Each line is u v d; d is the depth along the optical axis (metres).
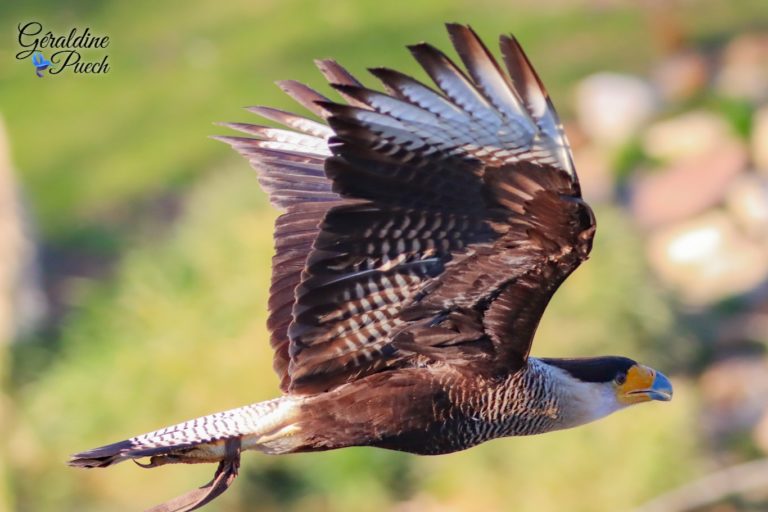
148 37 24.20
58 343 16.20
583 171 20.27
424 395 7.49
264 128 8.20
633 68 22.03
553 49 22.75
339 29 23.47
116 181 21.23
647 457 13.28
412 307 7.18
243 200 15.34
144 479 13.85
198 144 21.44
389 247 6.95
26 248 17.09
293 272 7.93
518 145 6.42
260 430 7.46
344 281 7.08
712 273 17.77
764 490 13.71
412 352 7.45
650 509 13.16
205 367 14.09
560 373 7.95
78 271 19.20
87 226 20.25
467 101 6.39
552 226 6.68
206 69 23.03
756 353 16.16
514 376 7.52
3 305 16.58
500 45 6.29
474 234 6.84
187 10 24.95
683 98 21.08
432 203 6.76
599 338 14.32
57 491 14.09
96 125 22.48
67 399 14.45
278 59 22.89
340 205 6.80
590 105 21.19
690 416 14.29
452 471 13.54
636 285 15.03
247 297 14.29
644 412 13.62
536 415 7.76
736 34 22.50
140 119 22.19
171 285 14.91
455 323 7.28
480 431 7.65
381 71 6.38
